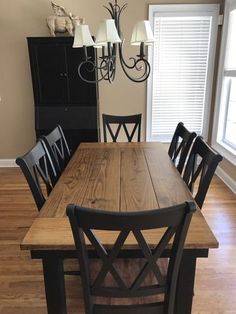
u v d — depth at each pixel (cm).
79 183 167
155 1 369
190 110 416
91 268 131
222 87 370
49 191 179
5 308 167
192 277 116
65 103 374
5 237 239
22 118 416
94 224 90
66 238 110
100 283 105
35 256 113
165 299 109
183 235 95
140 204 138
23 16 375
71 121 373
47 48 352
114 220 88
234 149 346
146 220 88
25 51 388
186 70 398
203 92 407
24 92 404
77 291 174
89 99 370
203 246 106
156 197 146
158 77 402
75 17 356
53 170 194
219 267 198
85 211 87
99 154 229
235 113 356
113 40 170
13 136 423
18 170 411
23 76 398
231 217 264
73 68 358
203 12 371
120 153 231
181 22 377
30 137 423
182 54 391
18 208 290
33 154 166
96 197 147
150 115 416
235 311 162
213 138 401
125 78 397
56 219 125
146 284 123
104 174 181
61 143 242
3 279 190
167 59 393
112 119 292
